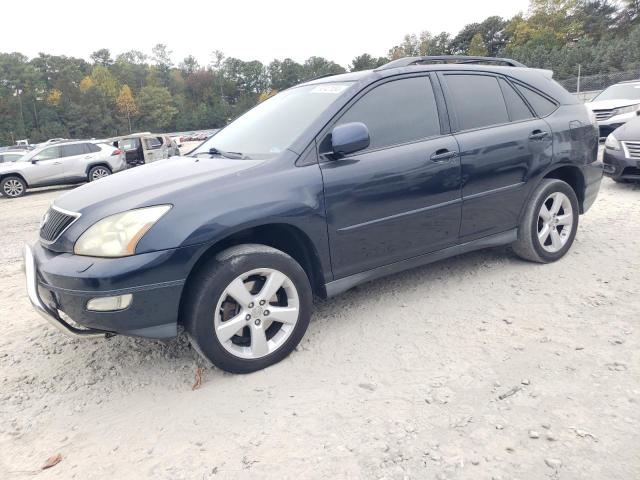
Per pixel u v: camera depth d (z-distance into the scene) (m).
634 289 3.87
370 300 4.04
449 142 3.79
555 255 4.53
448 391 2.75
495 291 4.03
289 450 2.39
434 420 2.52
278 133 3.56
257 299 3.03
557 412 2.51
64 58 141.88
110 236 2.75
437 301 3.93
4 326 4.18
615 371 2.81
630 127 7.39
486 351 3.14
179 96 142.50
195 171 3.27
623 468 2.13
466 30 103.00
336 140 3.17
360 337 3.45
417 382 2.86
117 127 122.56
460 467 2.20
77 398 3.02
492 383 2.79
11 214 11.32
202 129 138.25
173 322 2.87
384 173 3.45
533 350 3.10
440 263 4.74
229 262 2.91
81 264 2.74
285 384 2.95
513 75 4.40
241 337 3.13
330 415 2.62
